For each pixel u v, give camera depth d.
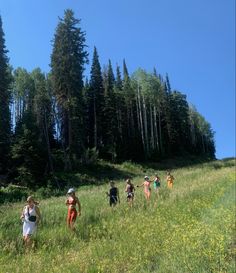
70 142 51.00
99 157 62.06
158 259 9.80
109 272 9.09
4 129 45.69
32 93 70.00
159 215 14.85
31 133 43.09
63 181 44.38
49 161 47.41
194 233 11.03
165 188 25.70
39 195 37.19
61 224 14.73
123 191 26.62
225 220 12.82
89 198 23.05
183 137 93.81
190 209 15.87
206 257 9.30
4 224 14.36
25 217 12.61
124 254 10.09
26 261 9.95
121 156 64.69
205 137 123.12
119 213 16.23
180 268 8.82
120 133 67.69
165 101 87.25
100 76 69.06
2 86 47.41
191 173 38.41
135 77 84.69
